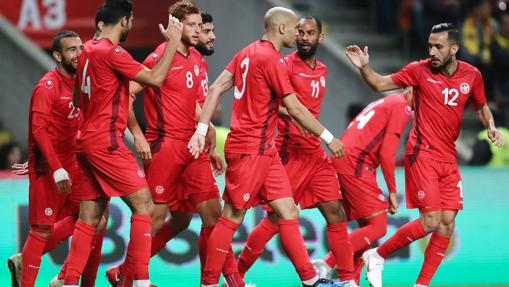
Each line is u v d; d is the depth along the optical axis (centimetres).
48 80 2880
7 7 4791
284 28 2753
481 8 4969
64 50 2878
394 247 3038
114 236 3444
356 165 3158
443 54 2923
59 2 4828
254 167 2725
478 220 3725
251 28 4909
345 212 3231
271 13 2766
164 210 2919
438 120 2970
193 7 2880
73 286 2648
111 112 2620
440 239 3019
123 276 2775
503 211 3744
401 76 2988
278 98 2753
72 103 2906
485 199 3734
